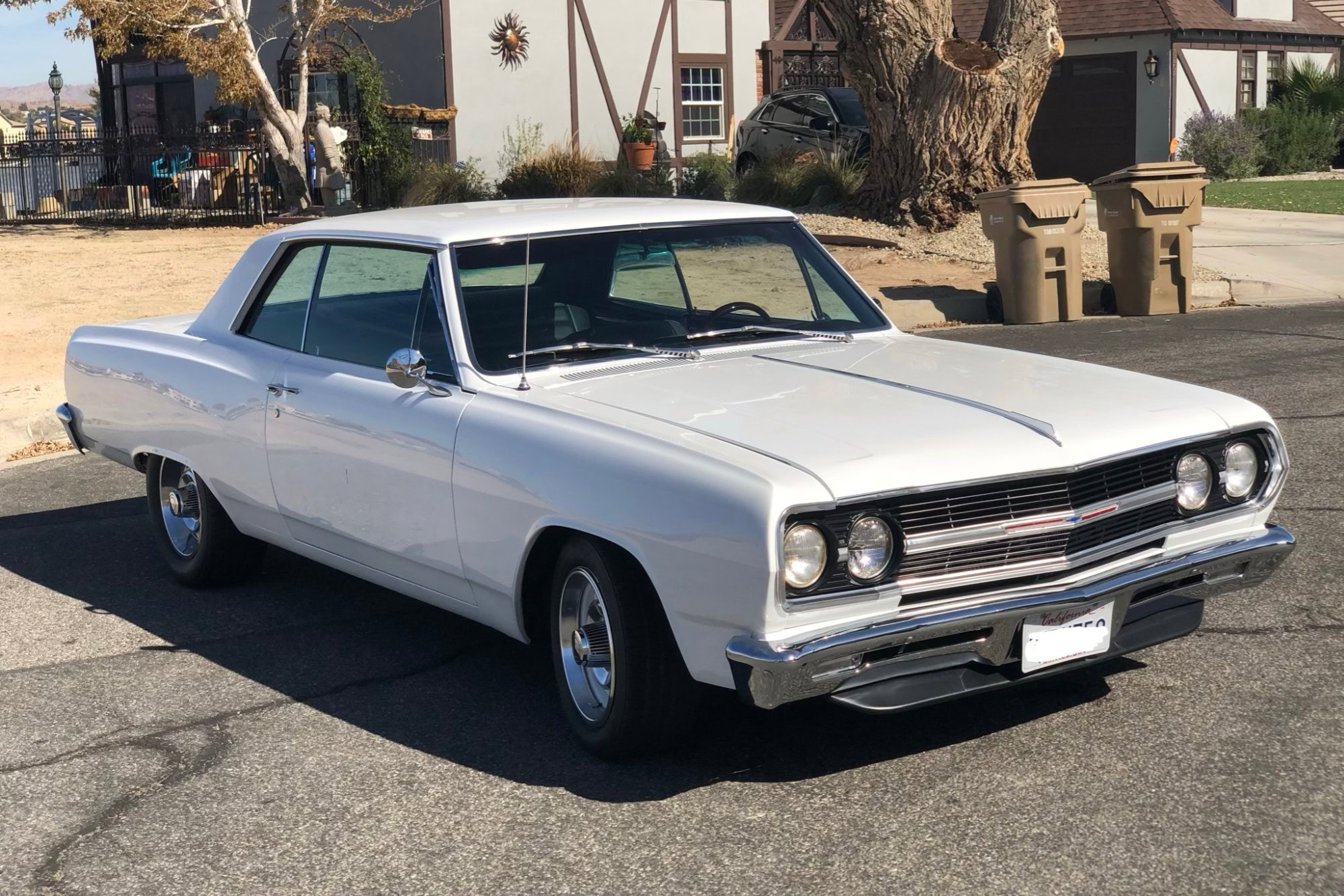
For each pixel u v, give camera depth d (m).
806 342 5.20
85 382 6.68
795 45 30.45
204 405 5.82
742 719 4.54
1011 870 3.47
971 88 15.69
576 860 3.65
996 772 4.04
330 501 5.20
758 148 24.28
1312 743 4.12
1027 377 4.65
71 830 3.95
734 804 3.93
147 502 7.96
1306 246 16.48
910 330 12.85
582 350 4.82
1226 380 9.53
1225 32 31.02
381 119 22.94
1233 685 4.60
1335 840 3.54
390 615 5.86
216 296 6.12
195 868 3.70
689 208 5.48
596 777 4.16
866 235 16.06
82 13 20.75
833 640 3.65
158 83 30.48
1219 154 29.80
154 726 4.70
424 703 4.82
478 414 4.53
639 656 4.05
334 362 5.27
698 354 4.93
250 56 21.88
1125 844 3.57
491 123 26.19
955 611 3.82
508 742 4.45
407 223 5.24
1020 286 12.86
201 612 5.96
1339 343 11.03
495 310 4.83
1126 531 4.15
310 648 5.45
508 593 4.46
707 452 3.88
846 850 3.62
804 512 3.65
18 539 7.22
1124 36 30.36
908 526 3.79
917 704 3.85
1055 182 12.76
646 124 25.67
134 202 24.36
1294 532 6.24
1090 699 4.54
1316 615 5.23
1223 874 3.41
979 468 3.84
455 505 4.57
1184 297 13.30
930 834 3.68
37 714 4.83
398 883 3.58
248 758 4.40
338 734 4.57
